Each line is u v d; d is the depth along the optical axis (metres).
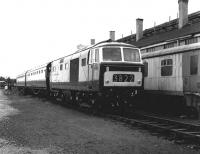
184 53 13.94
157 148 7.65
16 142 8.33
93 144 8.08
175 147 7.75
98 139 8.72
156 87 16.12
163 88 15.51
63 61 21.09
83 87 16.41
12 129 10.38
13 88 56.28
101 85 13.91
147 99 18.05
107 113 15.20
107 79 13.89
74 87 18.16
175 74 14.58
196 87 13.09
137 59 14.80
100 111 15.73
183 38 19.06
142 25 29.09
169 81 15.02
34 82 33.25
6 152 7.23
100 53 14.40
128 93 14.35
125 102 14.77
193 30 19.73
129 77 14.20
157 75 16.05
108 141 8.45
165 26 26.22
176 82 14.49
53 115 14.53
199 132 9.36
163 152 7.24
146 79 17.12
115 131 10.08
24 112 15.86
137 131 10.09
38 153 7.12
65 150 7.39
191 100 13.54
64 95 21.70
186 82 13.74
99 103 15.54
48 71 26.52
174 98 15.51
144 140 8.62
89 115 14.70
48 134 9.48
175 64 14.59
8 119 12.98
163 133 9.64
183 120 12.98
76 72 17.73
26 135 9.31
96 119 13.12
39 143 8.19
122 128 10.70
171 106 16.08
